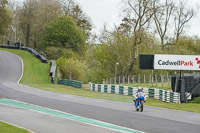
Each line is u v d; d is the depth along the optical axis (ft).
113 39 341.21
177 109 130.00
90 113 102.17
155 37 341.21
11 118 85.92
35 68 312.91
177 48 345.10
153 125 82.74
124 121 88.02
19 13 516.32
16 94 156.76
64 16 444.96
